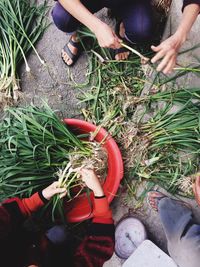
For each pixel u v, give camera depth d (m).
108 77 2.01
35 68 2.13
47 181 1.87
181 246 1.77
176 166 1.88
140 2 1.78
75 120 1.87
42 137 1.82
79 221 1.84
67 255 1.55
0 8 2.01
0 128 1.88
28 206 1.70
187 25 1.42
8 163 1.83
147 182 1.92
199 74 1.84
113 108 1.98
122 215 1.97
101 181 1.92
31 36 2.09
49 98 2.11
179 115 1.84
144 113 1.91
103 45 1.53
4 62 2.04
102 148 1.88
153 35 2.00
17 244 1.55
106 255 1.50
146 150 1.89
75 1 1.50
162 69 1.45
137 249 1.84
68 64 2.09
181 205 1.86
